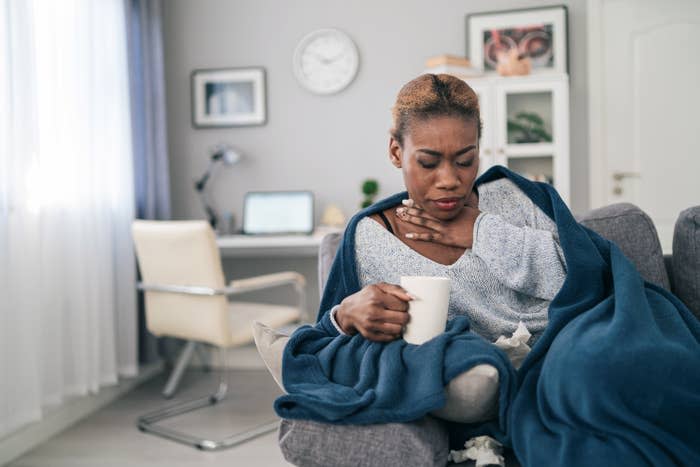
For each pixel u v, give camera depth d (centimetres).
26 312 235
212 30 391
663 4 355
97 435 270
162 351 371
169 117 396
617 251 112
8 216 227
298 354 101
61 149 268
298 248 383
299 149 385
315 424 92
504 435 95
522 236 112
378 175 378
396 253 116
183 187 396
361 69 378
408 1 373
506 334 110
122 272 318
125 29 330
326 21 381
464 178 107
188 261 274
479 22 365
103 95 300
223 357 314
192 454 246
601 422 83
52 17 261
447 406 93
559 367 87
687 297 139
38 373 242
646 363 83
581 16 361
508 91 338
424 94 105
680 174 357
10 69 228
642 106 359
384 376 92
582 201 364
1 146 226
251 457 242
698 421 84
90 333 284
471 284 113
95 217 291
